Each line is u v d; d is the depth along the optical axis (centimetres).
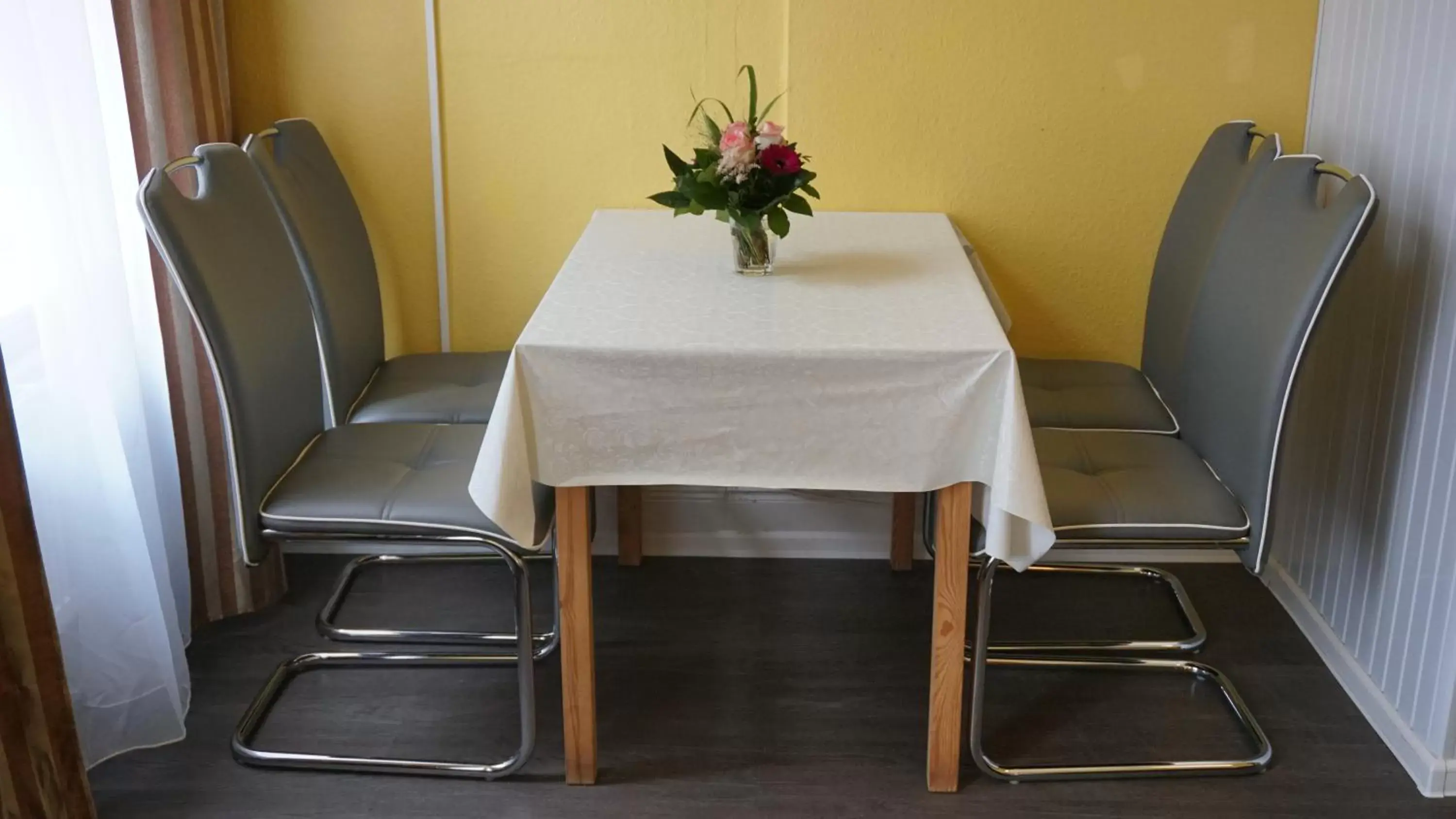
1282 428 194
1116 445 227
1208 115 263
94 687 213
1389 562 226
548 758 221
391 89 268
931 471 190
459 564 288
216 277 194
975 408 185
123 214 225
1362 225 182
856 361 183
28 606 179
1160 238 271
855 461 190
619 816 207
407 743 225
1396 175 223
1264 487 197
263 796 211
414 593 275
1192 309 233
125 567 210
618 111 268
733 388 186
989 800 211
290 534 202
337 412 245
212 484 253
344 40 265
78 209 203
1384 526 227
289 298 218
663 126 269
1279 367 192
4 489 173
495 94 268
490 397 249
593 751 212
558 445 190
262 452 202
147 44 227
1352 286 239
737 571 285
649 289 213
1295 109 262
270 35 265
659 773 217
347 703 236
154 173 188
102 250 211
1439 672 209
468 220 277
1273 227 207
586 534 199
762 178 210
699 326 193
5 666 175
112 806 208
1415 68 217
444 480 211
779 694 239
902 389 185
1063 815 207
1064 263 274
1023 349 281
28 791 182
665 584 279
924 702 237
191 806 208
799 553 290
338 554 291
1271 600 273
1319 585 255
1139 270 273
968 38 259
